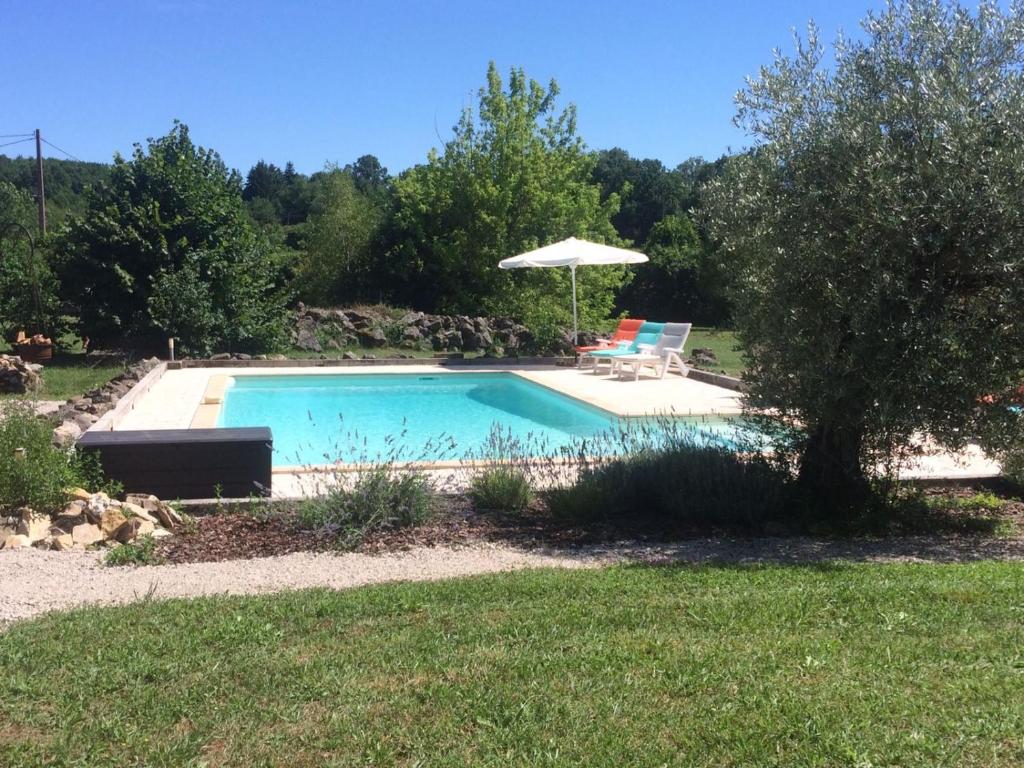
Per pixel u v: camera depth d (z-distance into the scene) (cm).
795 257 709
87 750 328
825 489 788
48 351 2041
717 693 368
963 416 685
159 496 782
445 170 3162
